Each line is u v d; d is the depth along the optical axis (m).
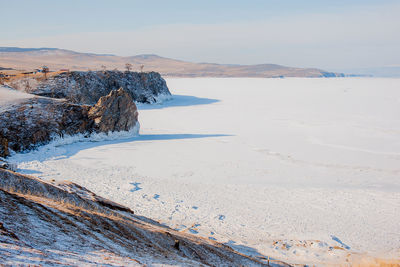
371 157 56.72
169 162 51.22
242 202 35.34
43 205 9.01
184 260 9.99
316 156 56.97
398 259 23.83
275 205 34.66
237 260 15.46
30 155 52.53
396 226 29.98
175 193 37.50
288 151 60.56
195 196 36.78
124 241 9.28
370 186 41.28
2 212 6.75
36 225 6.91
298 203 35.31
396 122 97.88
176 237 13.57
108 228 9.98
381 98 181.25
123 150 58.94
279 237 27.31
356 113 119.81
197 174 45.28
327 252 24.53
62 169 45.66
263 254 23.11
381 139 72.75
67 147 60.06
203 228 28.16
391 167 50.47
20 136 55.78
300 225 29.84
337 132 81.44
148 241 10.95
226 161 52.59
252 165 50.50
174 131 82.56
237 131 82.62
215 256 13.92
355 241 26.94
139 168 47.50
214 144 65.94
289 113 120.62
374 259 23.61
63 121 65.06
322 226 29.73
